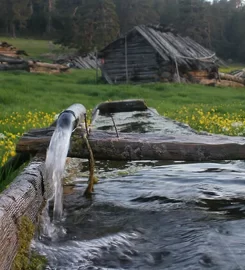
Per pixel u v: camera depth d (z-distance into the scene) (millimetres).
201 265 2553
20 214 2570
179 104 20062
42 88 25000
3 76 30672
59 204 3336
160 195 4043
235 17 99938
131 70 33781
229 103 21516
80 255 2672
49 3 103312
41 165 3525
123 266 2557
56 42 76500
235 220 3377
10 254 2250
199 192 4160
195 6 81625
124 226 3236
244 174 4961
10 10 90750
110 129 8352
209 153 4082
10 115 12148
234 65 85562
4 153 6004
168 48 33344
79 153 4082
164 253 2754
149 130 7945
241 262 2590
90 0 74500
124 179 4656
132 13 88750
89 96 22516
